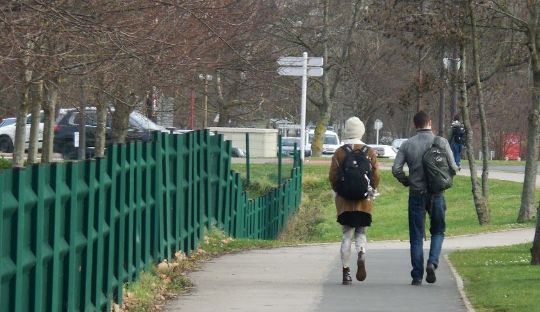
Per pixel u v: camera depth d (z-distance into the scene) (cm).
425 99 9200
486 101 18312
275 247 5825
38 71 4478
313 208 10412
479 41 8512
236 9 6184
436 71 11344
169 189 4575
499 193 11375
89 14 4062
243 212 6800
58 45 4375
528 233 7050
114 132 7456
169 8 4822
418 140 4156
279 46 12012
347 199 4106
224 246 5666
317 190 11875
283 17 10788
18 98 5994
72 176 2839
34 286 2517
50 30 3859
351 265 4906
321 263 4997
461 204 10700
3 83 4456
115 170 3412
